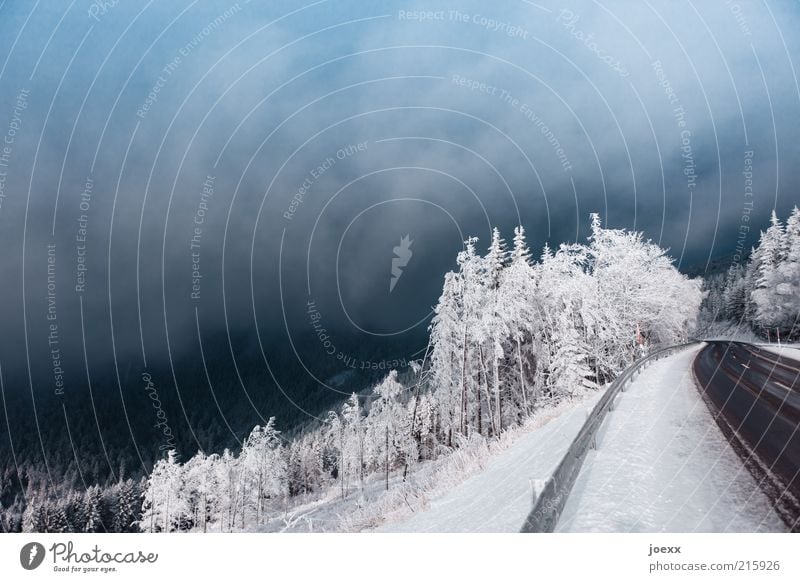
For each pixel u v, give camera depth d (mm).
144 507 44094
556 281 28688
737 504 5242
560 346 25562
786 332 51000
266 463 44406
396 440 37656
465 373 29062
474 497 8281
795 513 4891
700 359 25359
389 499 12047
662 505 5348
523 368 31000
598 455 7594
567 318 26125
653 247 35969
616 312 32062
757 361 22156
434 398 32562
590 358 29578
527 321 29109
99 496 52562
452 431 29812
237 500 42062
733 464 6445
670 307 37969
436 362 30594
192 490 44062
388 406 37719
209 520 42562
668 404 11414
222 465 43656
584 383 23781
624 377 14047
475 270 28688
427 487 11500
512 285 27828
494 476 9164
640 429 9016
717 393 12578
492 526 6066
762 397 11398
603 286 33406
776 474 5887
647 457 7098
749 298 58844
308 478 55844
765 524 4773
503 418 30172
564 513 5406
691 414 10016
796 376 15141
